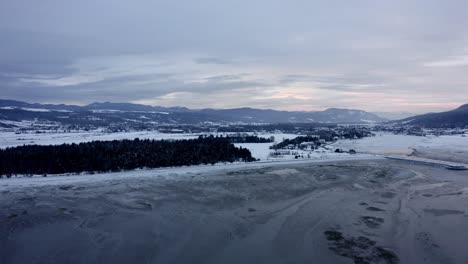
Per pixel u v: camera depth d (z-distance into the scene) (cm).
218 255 3425
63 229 4122
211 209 4931
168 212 4781
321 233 3997
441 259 3338
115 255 3422
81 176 7206
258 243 3712
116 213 4731
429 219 4491
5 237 3878
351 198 5588
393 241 3766
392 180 7131
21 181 6644
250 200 5438
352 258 3359
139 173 7669
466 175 7800
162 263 3259
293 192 5991
